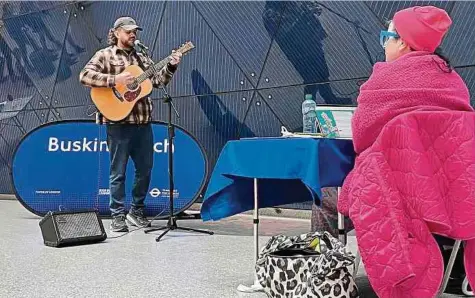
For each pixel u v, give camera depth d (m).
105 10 5.41
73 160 4.44
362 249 1.68
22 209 5.24
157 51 5.14
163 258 2.87
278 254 2.06
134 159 3.90
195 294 2.16
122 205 3.81
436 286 1.64
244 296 2.12
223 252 3.02
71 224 3.32
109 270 2.59
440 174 1.67
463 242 1.89
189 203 4.24
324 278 1.85
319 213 2.44
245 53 4.70
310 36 4.39
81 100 5.66
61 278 2.44
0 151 6.25
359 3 4.16
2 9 6.21
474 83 3.70
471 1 3.71
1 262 2.79
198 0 4.91
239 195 2.33
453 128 1.66
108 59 3.73
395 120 1.68
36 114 6.02
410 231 1.65
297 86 4.46
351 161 2.00
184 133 4.27
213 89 4.87
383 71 1.78
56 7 5.78
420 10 1.82
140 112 3.74
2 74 6.29
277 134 4.57
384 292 1.64
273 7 4.55
